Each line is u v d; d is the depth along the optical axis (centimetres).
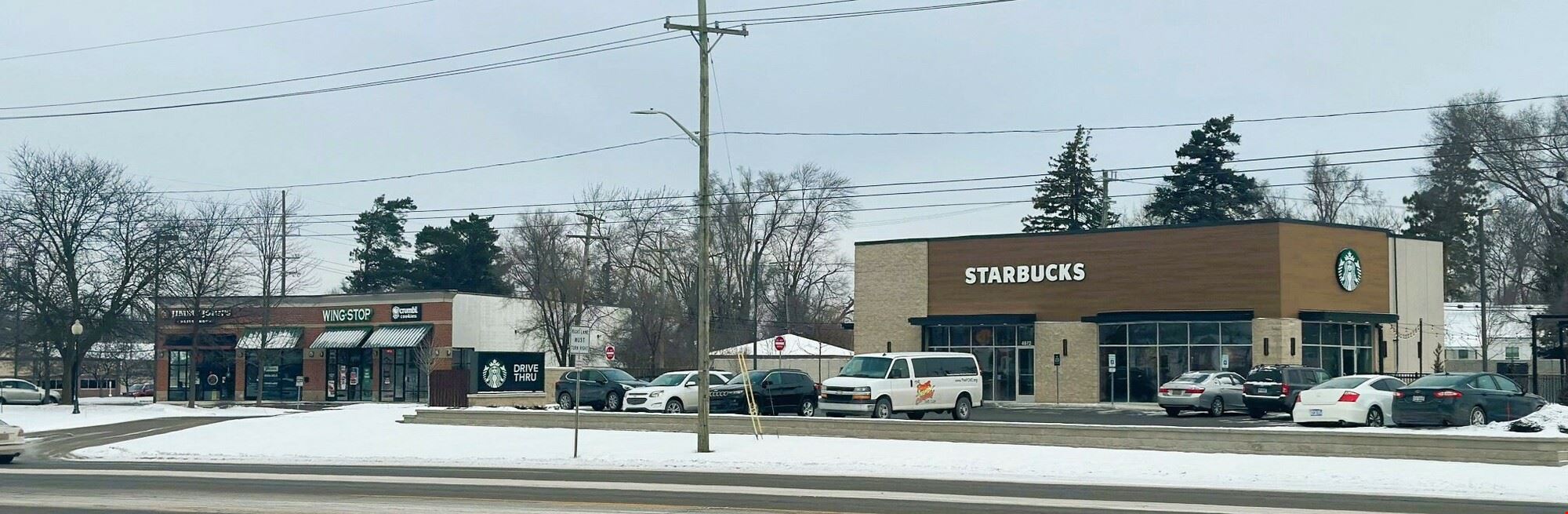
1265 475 2256
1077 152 8356
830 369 6688
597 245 7556
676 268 7650
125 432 4044
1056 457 2591
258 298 6506
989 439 2958
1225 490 2052
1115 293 4819
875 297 5425
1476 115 6319
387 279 10481
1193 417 3962
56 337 5434
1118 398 4800
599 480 2200
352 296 7075
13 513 1666
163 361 7400
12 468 2556
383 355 7000
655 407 3941
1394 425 3078
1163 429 2747
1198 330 4634
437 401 4791
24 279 5356
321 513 1645
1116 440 2800
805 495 1902
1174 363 4681
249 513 1650
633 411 4028
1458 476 2173
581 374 4572
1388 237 4856
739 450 2839
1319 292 4581
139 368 11000
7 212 5366
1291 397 3719
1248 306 4509
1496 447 2377
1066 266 4928
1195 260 4647
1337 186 8325
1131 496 1911
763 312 8325
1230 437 2672
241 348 7062
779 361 6769
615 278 7581
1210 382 3941
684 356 7538
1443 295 5075
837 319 8469
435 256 9781
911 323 5281
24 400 6462
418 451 3009
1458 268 7844
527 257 7581
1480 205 7688
